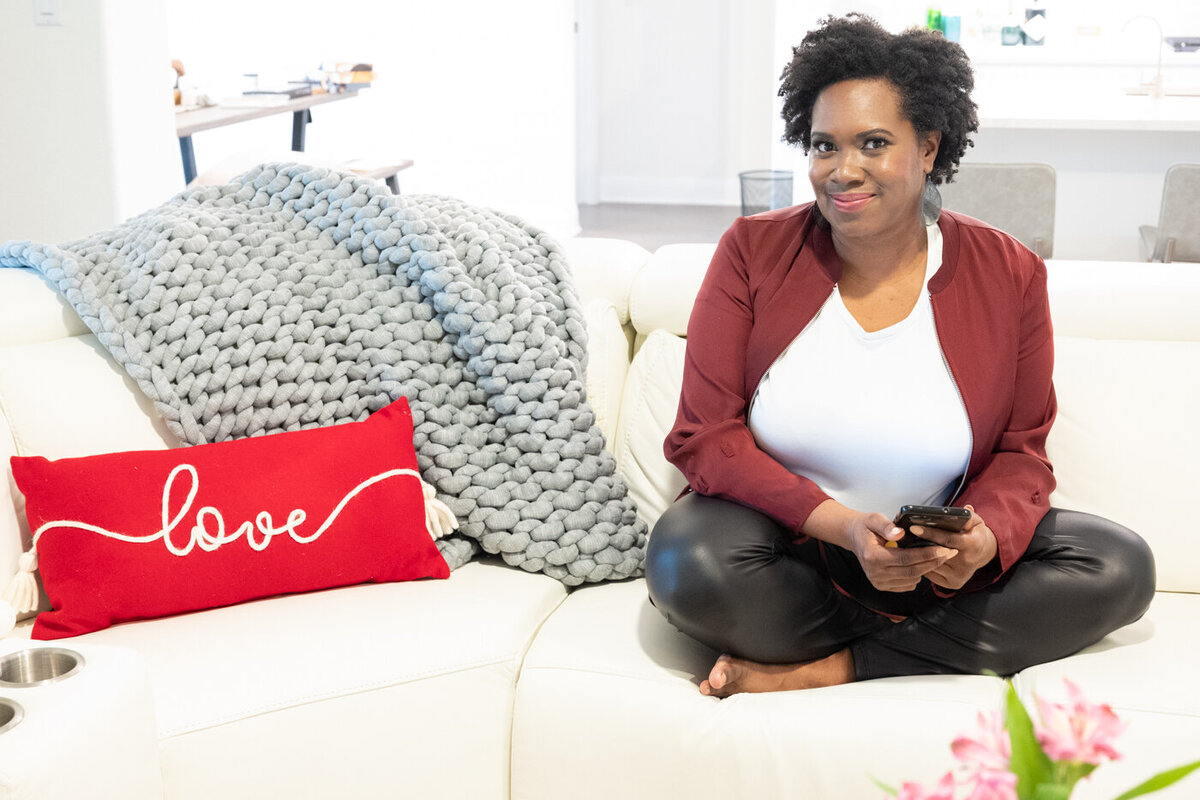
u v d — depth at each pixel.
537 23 5.81
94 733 1.27
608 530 1.85
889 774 1.41
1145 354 1.88
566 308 1.98
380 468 1.77
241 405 1.81
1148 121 3.87
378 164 4.54
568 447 1.87
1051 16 5.31
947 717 1.42
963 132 1.62
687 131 7.25
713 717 1.49
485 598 1.72
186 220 1.91
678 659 1.61
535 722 1.56
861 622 1.61
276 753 1.48
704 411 1.68
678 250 2.21
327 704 1.50
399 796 1.54
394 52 5.80
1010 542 1.54
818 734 1.43
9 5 3.38
